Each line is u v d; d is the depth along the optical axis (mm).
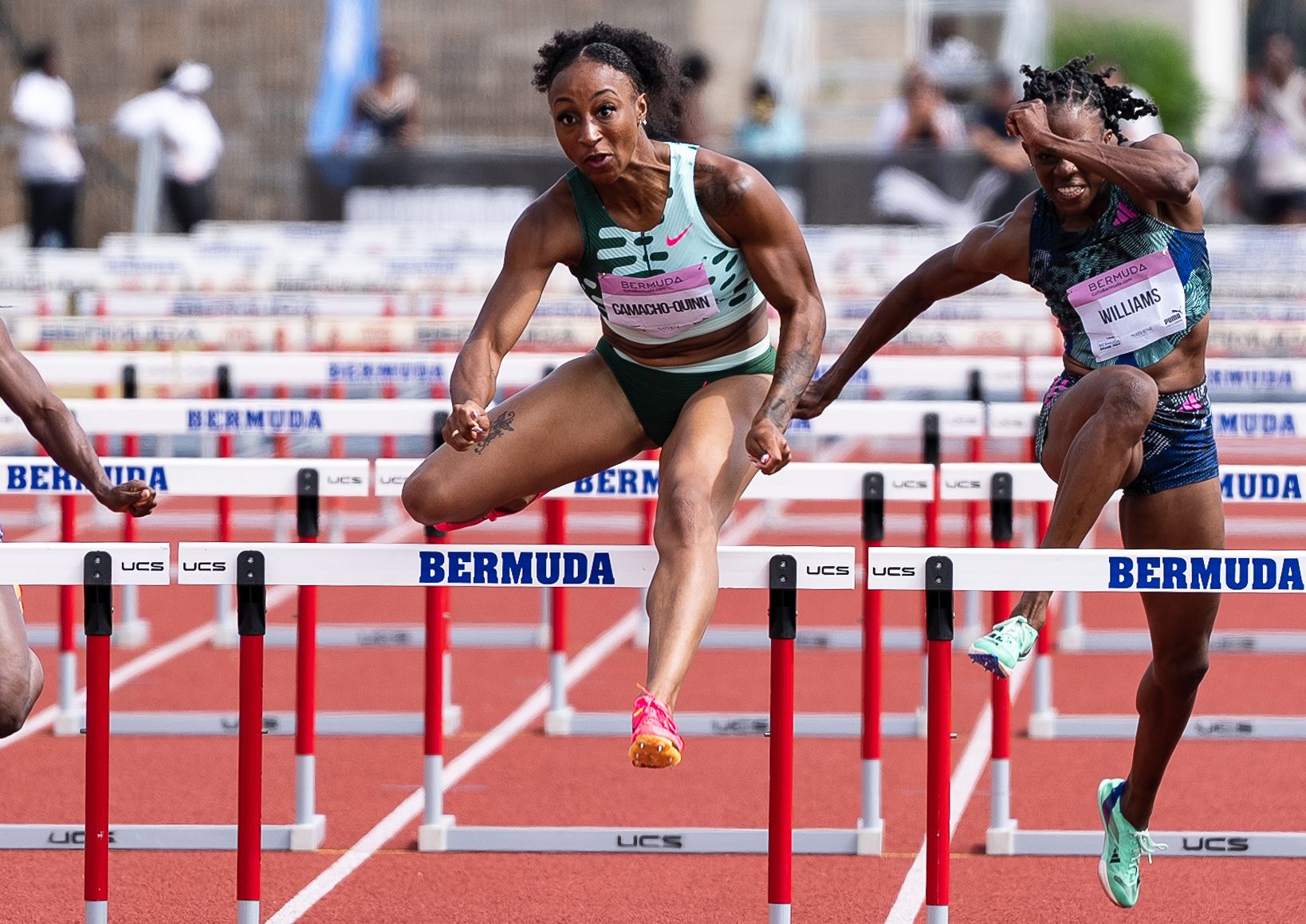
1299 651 30844
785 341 16141
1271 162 62312
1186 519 16781
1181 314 16359
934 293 17547
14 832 21234
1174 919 18875
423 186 61844
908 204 59406
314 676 21281
